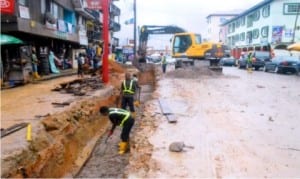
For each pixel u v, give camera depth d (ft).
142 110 52.80
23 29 65.77
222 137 36.06
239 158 29.89
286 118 44.21
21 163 22.93
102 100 51.65
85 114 41.11
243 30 211.00
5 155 22.58
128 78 47.44
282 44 159.74
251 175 26.43
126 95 46.91
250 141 34.63
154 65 128.98
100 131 42.47
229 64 162.30
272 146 33.06
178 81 87.25
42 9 80.07
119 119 33.37
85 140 36.88
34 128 29.55
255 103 54.65
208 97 61.05
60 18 98.99
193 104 54.24
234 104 53.88
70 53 115.34
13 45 64.18
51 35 83.51
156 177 26.20
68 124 34.71
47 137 28.86
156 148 32.78
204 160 29.53
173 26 117.19
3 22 63.26
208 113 47.50
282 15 161.48
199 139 35.50
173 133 37.91
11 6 53.52
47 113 36.11
